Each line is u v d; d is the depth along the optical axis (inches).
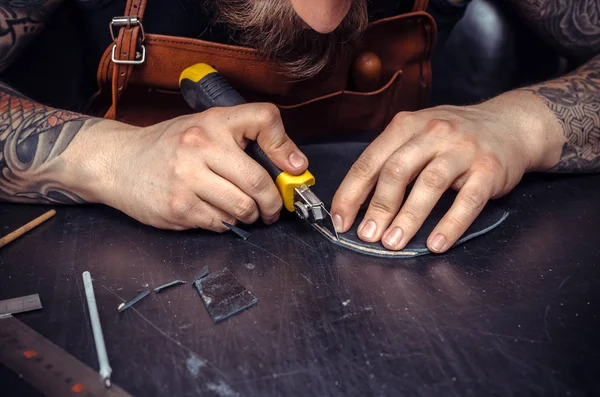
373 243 30.8
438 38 50.2
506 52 54.1
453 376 23.2
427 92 47.7
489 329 25.7
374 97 45.8
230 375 23.2
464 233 31.9
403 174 30.5
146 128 34.6
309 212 30.0
